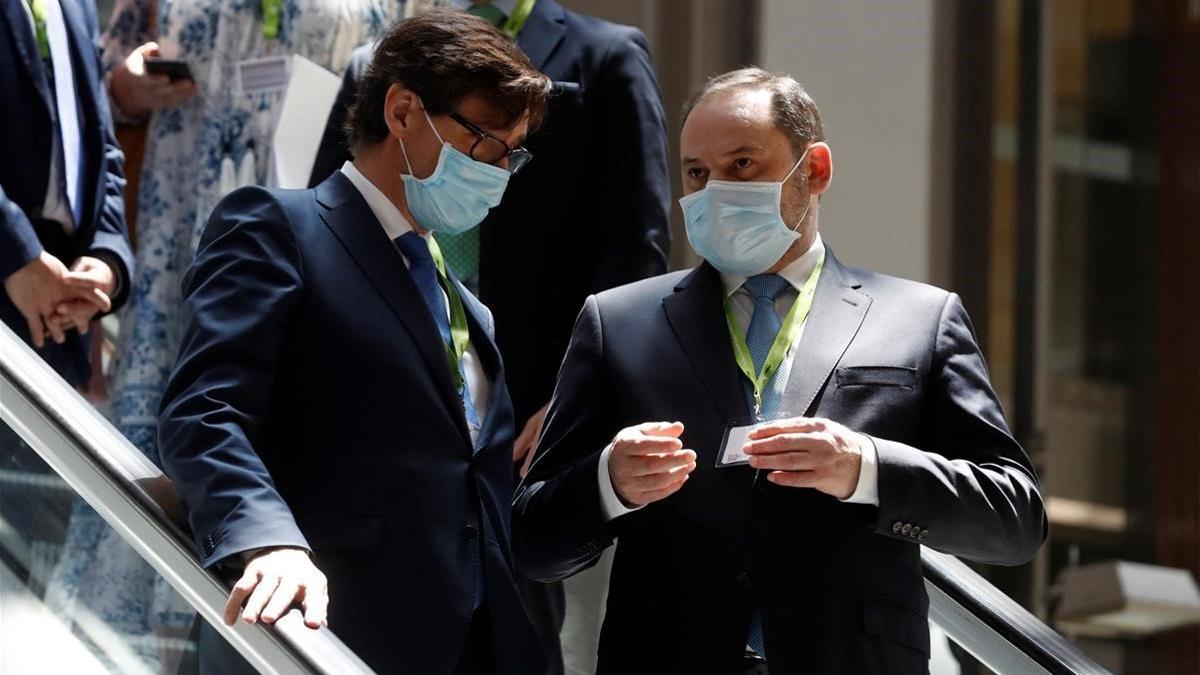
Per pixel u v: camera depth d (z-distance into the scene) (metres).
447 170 11.02
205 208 16.03
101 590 10.41
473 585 10.65
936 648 11.91
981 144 31.12
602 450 10.91
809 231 11.66
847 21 28.69
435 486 10.61
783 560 10.77
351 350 10.62
